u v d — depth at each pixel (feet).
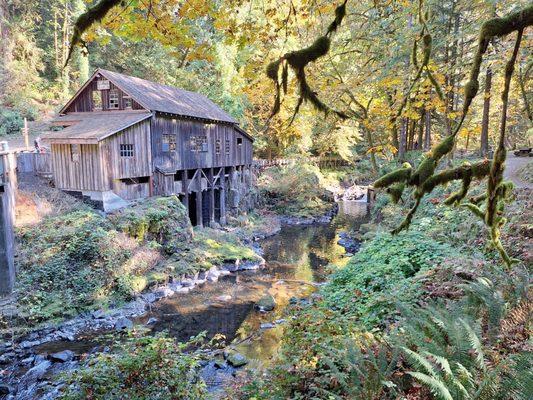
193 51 13.92
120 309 37.32
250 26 14.79
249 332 33.17
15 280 35.94
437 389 9.04
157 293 41.45
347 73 29.37
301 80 9.31
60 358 28.53
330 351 13.69
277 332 32.50
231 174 75.61
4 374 26.78
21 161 53.67
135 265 41.81
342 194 106.93
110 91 56.39
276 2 17.03
